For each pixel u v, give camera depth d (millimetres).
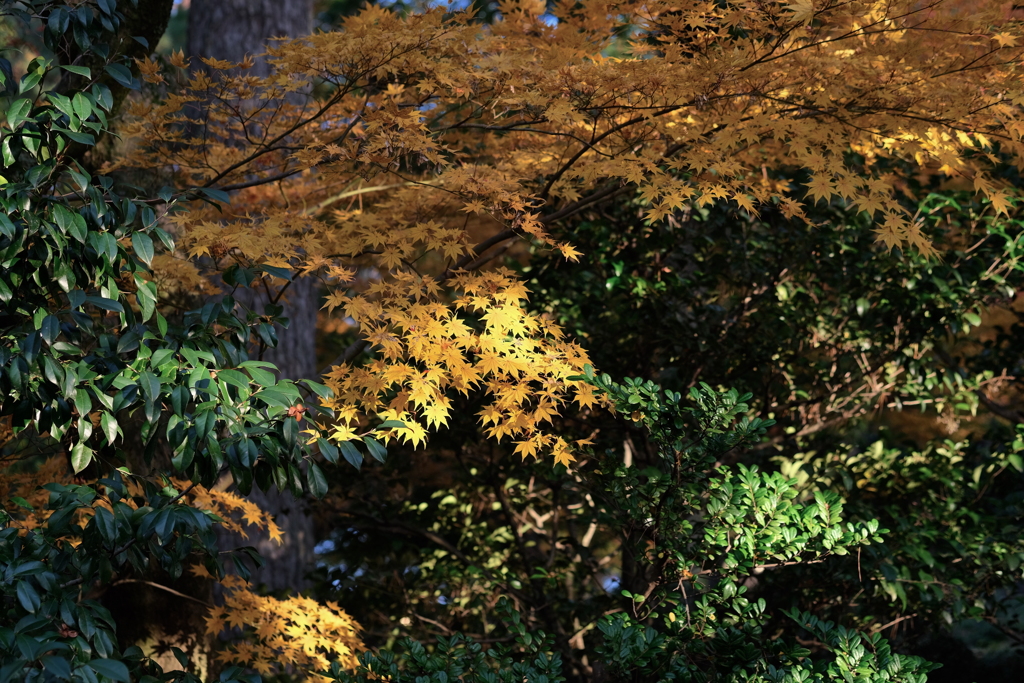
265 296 6270
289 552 6453
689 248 4488
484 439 4352
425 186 3287
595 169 3014
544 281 4312
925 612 3910
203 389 2270
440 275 3387
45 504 3158
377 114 3088
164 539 2215
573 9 3521
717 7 2906
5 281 2305
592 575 4484
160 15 3812
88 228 2426
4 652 1908
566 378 2824
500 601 2889
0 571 2090
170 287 4039
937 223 4113
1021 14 2740
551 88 3008
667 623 2803
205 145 3535
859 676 2469
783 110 3178
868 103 3027
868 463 4324
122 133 3840
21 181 2494
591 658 3986
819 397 4559
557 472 3938
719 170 2941
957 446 4293
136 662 2447
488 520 5047
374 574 5262
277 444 2320
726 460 4344
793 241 4207
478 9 2996
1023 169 3037
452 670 2590
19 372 2279
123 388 2258
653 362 4547
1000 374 4695
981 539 3785
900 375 4496
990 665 4805
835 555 3709
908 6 2686
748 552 2918
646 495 2973
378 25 3043
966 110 2887
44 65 2551
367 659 2664
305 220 3189
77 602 2500
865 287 4281
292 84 3145
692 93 2988
